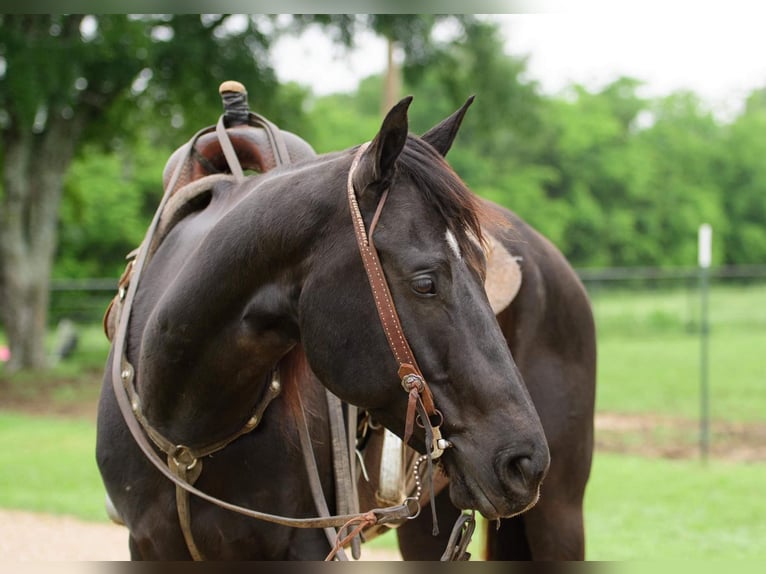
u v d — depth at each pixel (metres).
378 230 2.39
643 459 10.96
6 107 18.73
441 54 23.12
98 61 19.08
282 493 2.90
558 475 3.93
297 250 2.53
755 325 28.28
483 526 3.98
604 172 52.56
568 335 4.04
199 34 20.06
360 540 3.36
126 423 2.96
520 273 3.78
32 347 20.12
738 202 56.22
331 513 3.12
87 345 23.39
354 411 3.20
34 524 7.71
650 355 22.69
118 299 3.32
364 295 2.41
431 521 4.01
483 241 2.48
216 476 2.87
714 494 8.80
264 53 20.94
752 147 57.22
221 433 2.81
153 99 21.14
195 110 20.94
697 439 12.38
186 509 2.84
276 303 2.58
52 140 20.17
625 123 59.41
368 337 2.41
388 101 23.42
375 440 3.44
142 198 37.97
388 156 2.40
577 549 3.94
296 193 2.58
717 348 24.27
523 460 2.29
